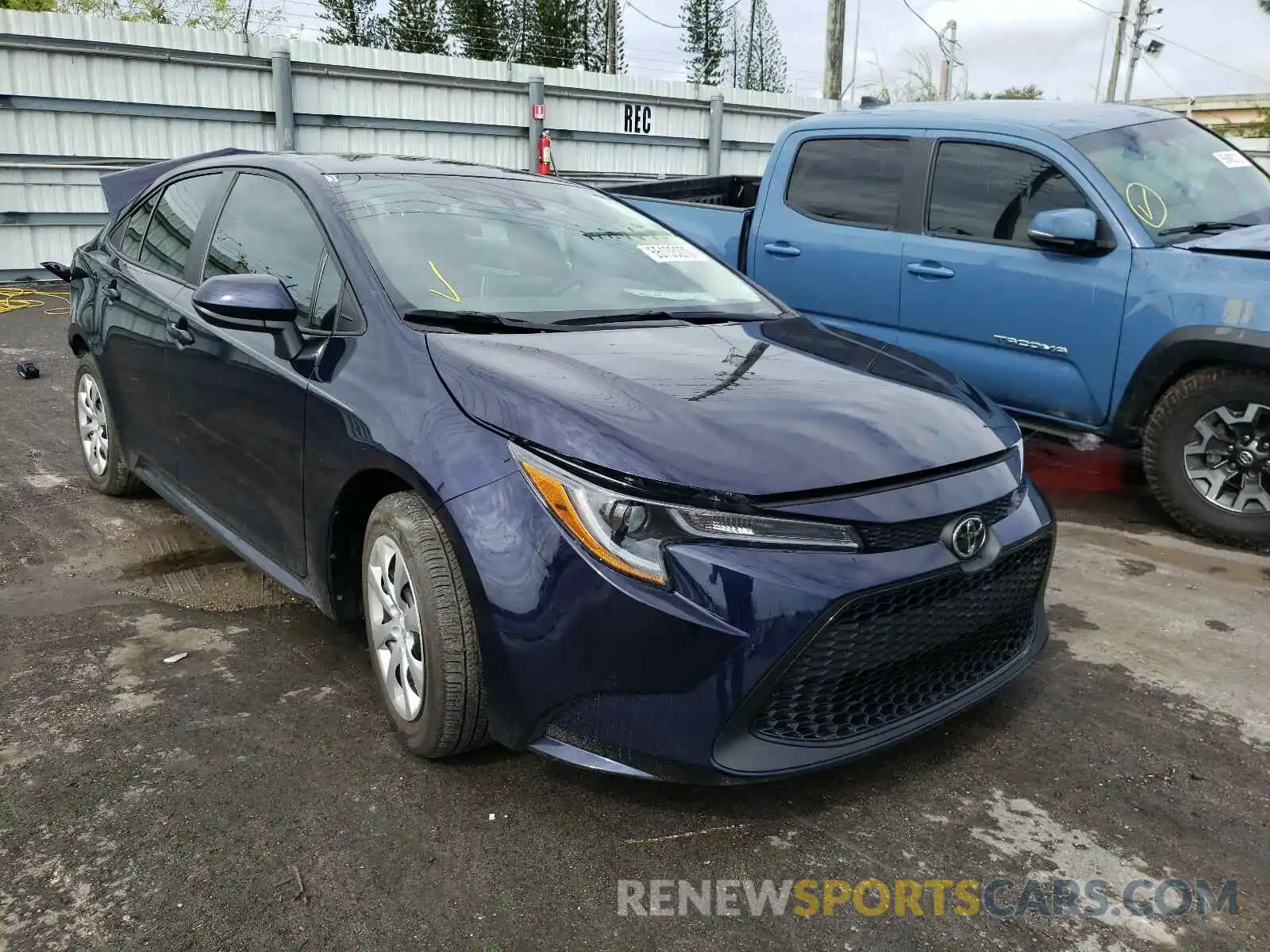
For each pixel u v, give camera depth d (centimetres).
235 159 375
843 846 230
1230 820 244
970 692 252
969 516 232
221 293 276
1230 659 330
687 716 209
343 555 283
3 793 241
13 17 1149
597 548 211
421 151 1509
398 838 228
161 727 272
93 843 224
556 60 3531
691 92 1775
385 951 194
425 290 289
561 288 321
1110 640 344
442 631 236
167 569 386
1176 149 498
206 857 220
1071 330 454
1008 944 201
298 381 285
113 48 1218
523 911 206
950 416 263
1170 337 422
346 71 1410
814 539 215
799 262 561
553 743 224
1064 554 430
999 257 476
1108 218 447
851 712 227
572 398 233
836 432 237
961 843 232
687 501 210
